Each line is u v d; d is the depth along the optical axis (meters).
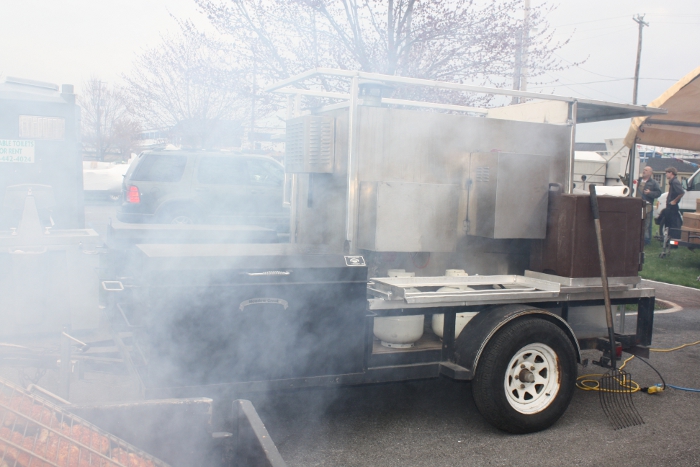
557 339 3.70
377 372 3.44
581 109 4.96
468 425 3.81
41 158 5.90
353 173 3.88
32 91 5.90
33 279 4.22
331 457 3.31
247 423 1.85
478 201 4.12
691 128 7.75
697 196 14.50
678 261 11.61
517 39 7.92
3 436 1.54
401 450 3.43
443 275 4.37
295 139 4.42
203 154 9.82
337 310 3.27
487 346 3.55
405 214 3.85
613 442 3.62
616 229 4.12
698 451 3.53
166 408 1.98
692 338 6.35
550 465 3.29
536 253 4.27
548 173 4.09
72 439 1.67
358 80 4.18
